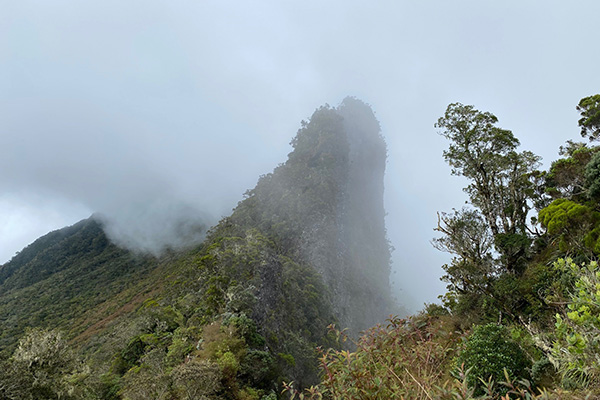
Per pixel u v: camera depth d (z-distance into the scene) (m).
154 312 28.36
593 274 3.34
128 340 25.52
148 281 70.69
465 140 15.78
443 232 15.24
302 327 36.09
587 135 18.77
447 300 14.68
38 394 10.34
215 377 12.42
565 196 16.78
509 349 6.00
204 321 23.39
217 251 36.69
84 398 14.77
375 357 3.15
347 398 2.66
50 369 10.97
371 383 2.69
